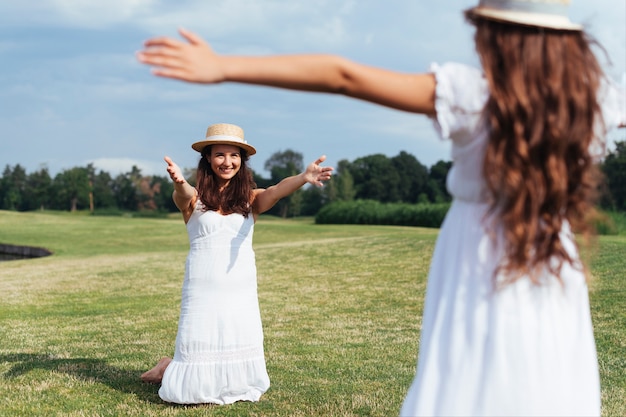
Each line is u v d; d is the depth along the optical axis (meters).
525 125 2.06
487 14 2.11
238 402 5.00
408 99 2.05
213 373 4.87
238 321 4.93
